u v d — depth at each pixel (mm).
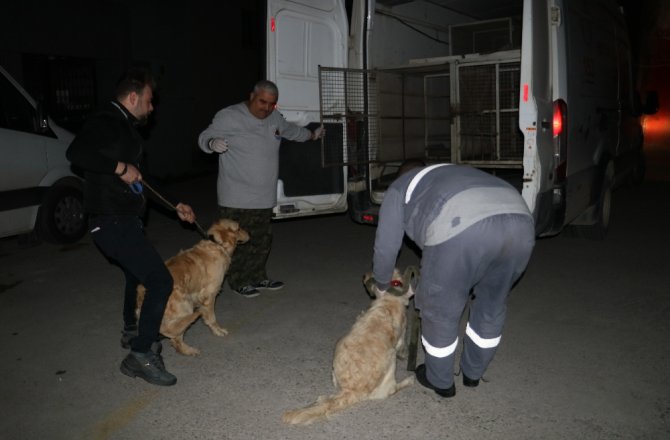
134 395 3535
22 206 6562
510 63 6707
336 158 5938
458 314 3094
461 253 2896
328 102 5836
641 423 3121
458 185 3006
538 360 3900
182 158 14031
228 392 3555
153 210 9570
